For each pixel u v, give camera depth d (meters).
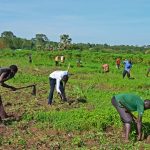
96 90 24.94
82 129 13.69
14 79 30.45
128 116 12.23
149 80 32.53
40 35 121.19
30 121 14.97
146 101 12.07
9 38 126.69
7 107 17.84
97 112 15.42
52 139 12.49
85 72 43.41
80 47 100.69
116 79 33.38
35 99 20.36
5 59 67.44
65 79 18.03
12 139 12.34
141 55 63.44
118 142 12.10
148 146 11.57
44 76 35.53
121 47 114.56
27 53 76.38
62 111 16.45
